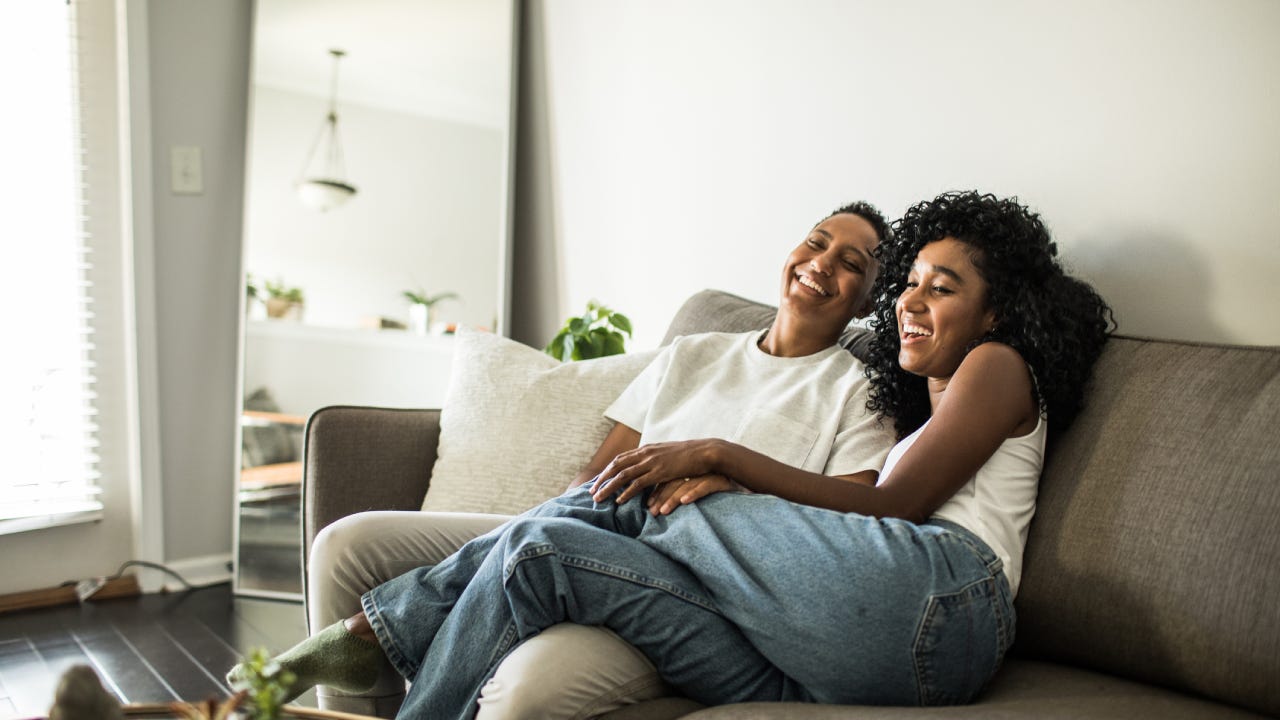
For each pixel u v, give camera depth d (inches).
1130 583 49.9
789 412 67.1
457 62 120.9
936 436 54.7
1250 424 49.5
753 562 49.8
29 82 107.1
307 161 120.4
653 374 73.9
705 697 50.5
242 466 118.1
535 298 123.4
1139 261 65.8
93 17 111.3
